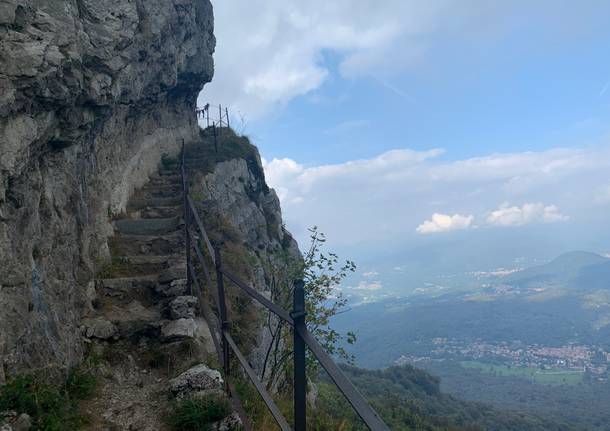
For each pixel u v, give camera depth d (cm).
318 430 505
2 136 360
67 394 385
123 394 441
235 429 377
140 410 412
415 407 3347
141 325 548
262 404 445
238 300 699
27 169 407
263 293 791
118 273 662
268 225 1400
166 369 498
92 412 395
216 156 1271
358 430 733
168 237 746
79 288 547
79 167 595
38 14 430
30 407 331
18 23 405
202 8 1411
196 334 548
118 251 717
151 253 734
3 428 297
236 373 509
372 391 3853
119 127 885
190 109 1502
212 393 411
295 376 234
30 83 389
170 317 567
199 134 1544
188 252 633
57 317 439
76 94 477
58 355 415
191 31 1275
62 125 486
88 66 556
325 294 675
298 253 1464
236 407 369
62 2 477
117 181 862
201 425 376
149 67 956
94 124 626
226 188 1206
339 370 184
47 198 473
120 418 394
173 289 614
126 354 511
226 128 1570
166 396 434
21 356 353
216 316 628
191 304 580
